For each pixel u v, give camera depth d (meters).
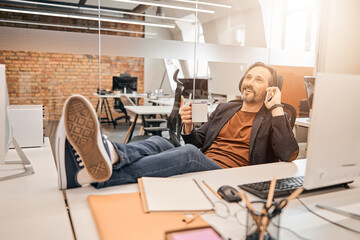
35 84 2.88
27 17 2.74
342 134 0.90
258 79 2.12
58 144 1.02
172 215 0.83
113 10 3.04
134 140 3.37
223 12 3.53
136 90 3.25
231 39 3.61
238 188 1.09
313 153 0.86
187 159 1.23
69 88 3.00
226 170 1.34
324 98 0.85
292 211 0.92
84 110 0.96
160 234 0.72
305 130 3.54
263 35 3.76
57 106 2.98
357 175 0.98
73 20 2.90
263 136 1.85
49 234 0.74
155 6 3.19
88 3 2.94
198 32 3.41
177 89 3.43
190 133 2.08
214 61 3.52
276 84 2.18
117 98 3.21
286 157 1.59
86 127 0.96
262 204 0.71
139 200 0.94
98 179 1.01
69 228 0.78
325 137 0.87
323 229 0.80
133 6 3.10
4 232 0.75
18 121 1.82
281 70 3.90
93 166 0.99
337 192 1.11
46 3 2.78
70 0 2.87
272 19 3.79
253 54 3.71
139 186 1.03
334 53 4.20
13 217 0.84
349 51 4.34
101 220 0.79
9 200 0.97
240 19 3.62
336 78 0.86
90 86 3.08
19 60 2.79
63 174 1.04
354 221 0.86
